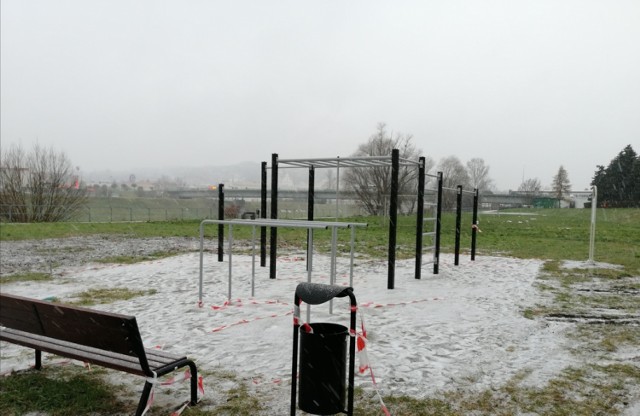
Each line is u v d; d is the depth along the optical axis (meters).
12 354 5.60
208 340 6.11
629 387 4.59
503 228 31.16
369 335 6.33
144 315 7.46
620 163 77.50
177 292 9.30
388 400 4.25
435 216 11.72
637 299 8.85
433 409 4.08
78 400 4.24
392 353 5.58
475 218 14.47
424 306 8.12
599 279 11.13
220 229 13.40
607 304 8.40
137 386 4.60
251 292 9.21
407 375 4.86
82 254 15.67
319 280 10.68
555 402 4.24
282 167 11.48
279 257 14.89
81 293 9.27
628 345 5.98
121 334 3.73
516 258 15.24
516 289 9.77
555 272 12.20
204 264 13.06
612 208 65.81
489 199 64.44
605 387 4.59
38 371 4.99
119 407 4.14
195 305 8.13
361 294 9.13
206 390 4.50
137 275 11.34
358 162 10.22
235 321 7.03
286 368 5.08
